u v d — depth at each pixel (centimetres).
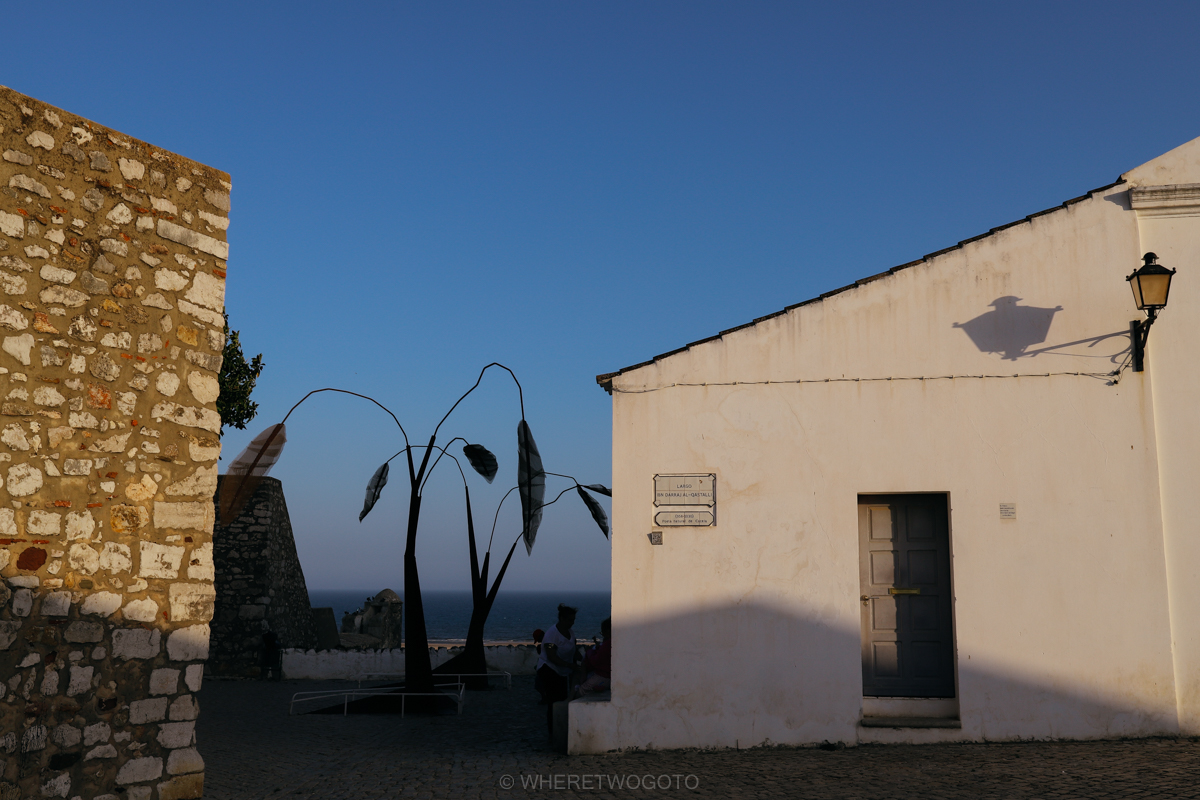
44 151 621
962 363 815
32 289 604
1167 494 781
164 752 652
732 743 782
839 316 834
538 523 1233
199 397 710
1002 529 787
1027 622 773
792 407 824
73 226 634
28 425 593
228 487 1002
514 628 9625
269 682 1652
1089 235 823
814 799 605
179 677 668
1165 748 711
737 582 804
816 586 797
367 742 955
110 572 632
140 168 687
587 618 12706
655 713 792
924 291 829
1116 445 791
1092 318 809
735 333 840
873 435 812
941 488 799
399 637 2250
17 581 576
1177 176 820
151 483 666
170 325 695
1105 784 607
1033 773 646
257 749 913
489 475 1455
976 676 770
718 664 794
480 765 769
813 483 812
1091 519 782
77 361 627
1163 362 800
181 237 711
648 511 820
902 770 675
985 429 803
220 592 1722
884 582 818
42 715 580
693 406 833
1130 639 764
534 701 1340
